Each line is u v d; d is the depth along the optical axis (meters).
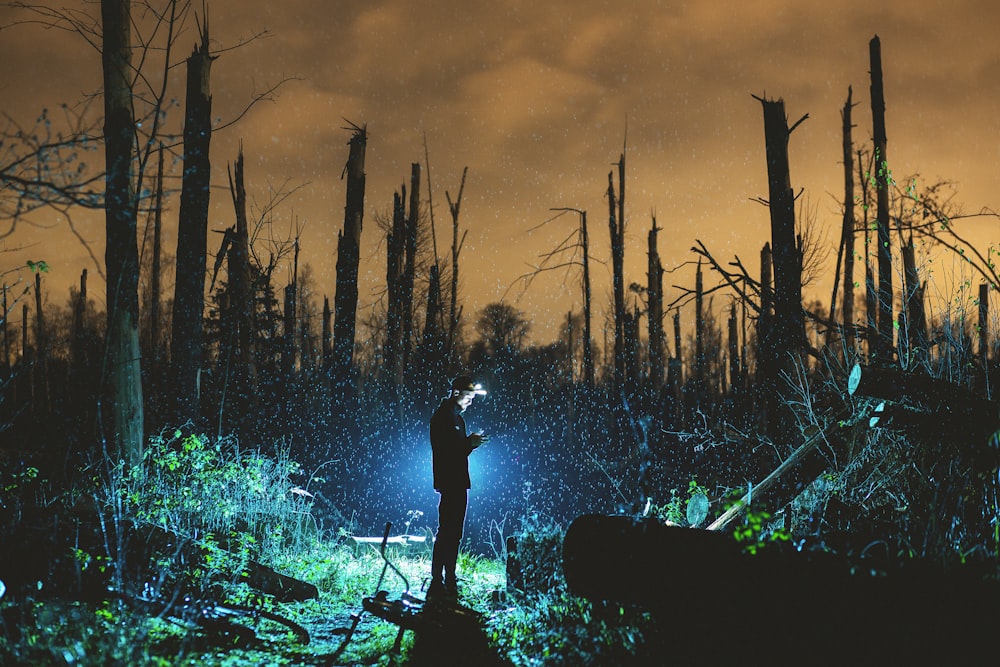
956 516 6.60
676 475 17.80
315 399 30.27
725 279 15.88
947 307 8.96
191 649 6.49
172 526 10.48
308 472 23.81
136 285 14.41
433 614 7.39
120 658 5.82
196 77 18.83
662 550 6.16
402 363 33.56
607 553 6.40
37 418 17.00
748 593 5.59
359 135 26.83
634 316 38.25
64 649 5.85
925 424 7.45
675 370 41.03
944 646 4.86
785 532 6.11
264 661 6.78
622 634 6.21
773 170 17.36
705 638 5.82
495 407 34.38
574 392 40.06
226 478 12.82
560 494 22.81
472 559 11.66
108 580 8.05
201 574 8.55
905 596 5.04
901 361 9.66
